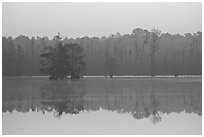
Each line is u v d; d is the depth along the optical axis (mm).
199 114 23734
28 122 21438
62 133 18453
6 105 28594
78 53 79625
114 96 34812
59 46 76125
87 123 21047
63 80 70500
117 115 23719
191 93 37094
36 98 33438
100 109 26406
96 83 56469
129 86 48125
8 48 102062
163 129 19266
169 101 30531
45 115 23906
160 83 54562
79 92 39250
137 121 21578
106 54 100562
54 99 32594
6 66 100000
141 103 29453
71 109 26359
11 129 19484
